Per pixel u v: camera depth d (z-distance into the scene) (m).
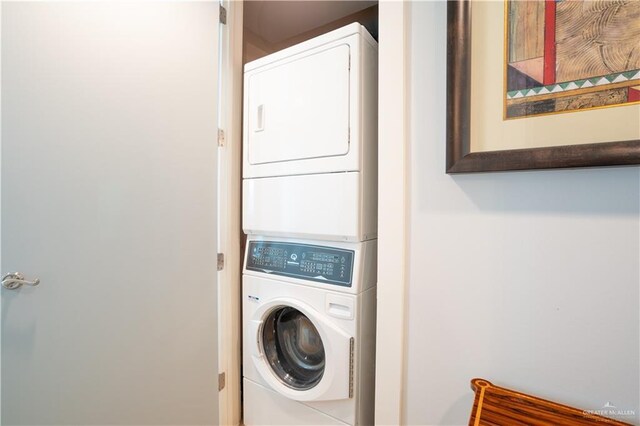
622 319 0.71
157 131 1.22
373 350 1.24
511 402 0.76
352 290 1.15
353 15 1.85
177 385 1.31
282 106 1.32
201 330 1.39
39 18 0.94
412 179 0.98
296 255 1.32
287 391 1.32
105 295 1.10
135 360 1.18
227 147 1.53
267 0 1.71
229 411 1.56
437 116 0.94
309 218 1.24
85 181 1.04
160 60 1.22
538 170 0.78
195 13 1.34
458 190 0.91
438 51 0.94
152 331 1.23
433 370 0.96
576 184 0.76
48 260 0.97
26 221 0.93
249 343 1.45
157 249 1.24
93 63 1.05
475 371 0.89
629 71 0.68
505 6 0.81
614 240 0.72
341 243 1.21
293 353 1.43
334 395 1.17
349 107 1.13
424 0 0.96
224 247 1.54
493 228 0.86
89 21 1.04
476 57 0.85
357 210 1.12
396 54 0.99
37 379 0.97
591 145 0.70
